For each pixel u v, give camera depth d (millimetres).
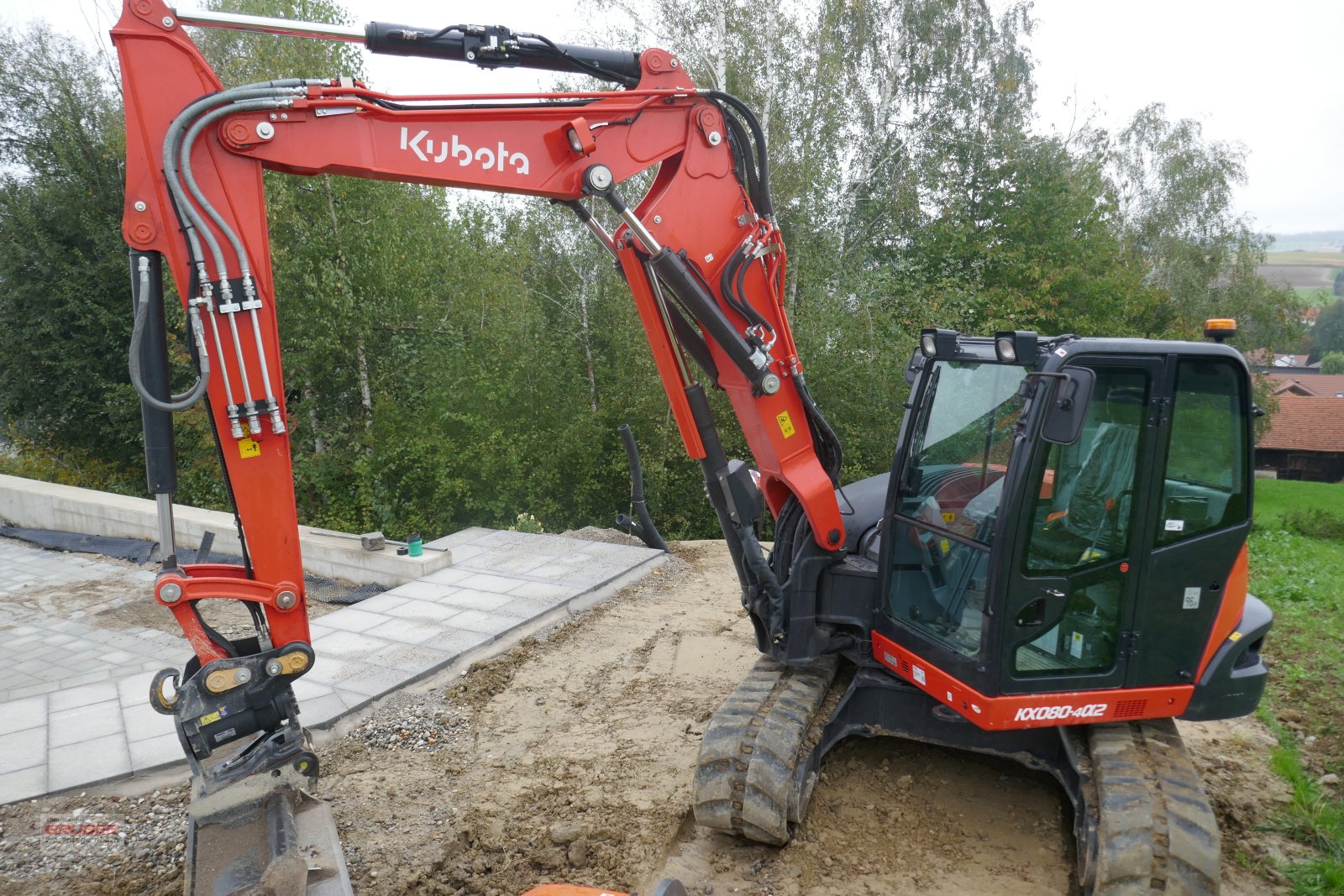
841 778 4832
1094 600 3848
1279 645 7230
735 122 4086
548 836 4367
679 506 18922
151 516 10070
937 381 4352
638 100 3848
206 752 3719
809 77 18000
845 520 5102
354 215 16516
